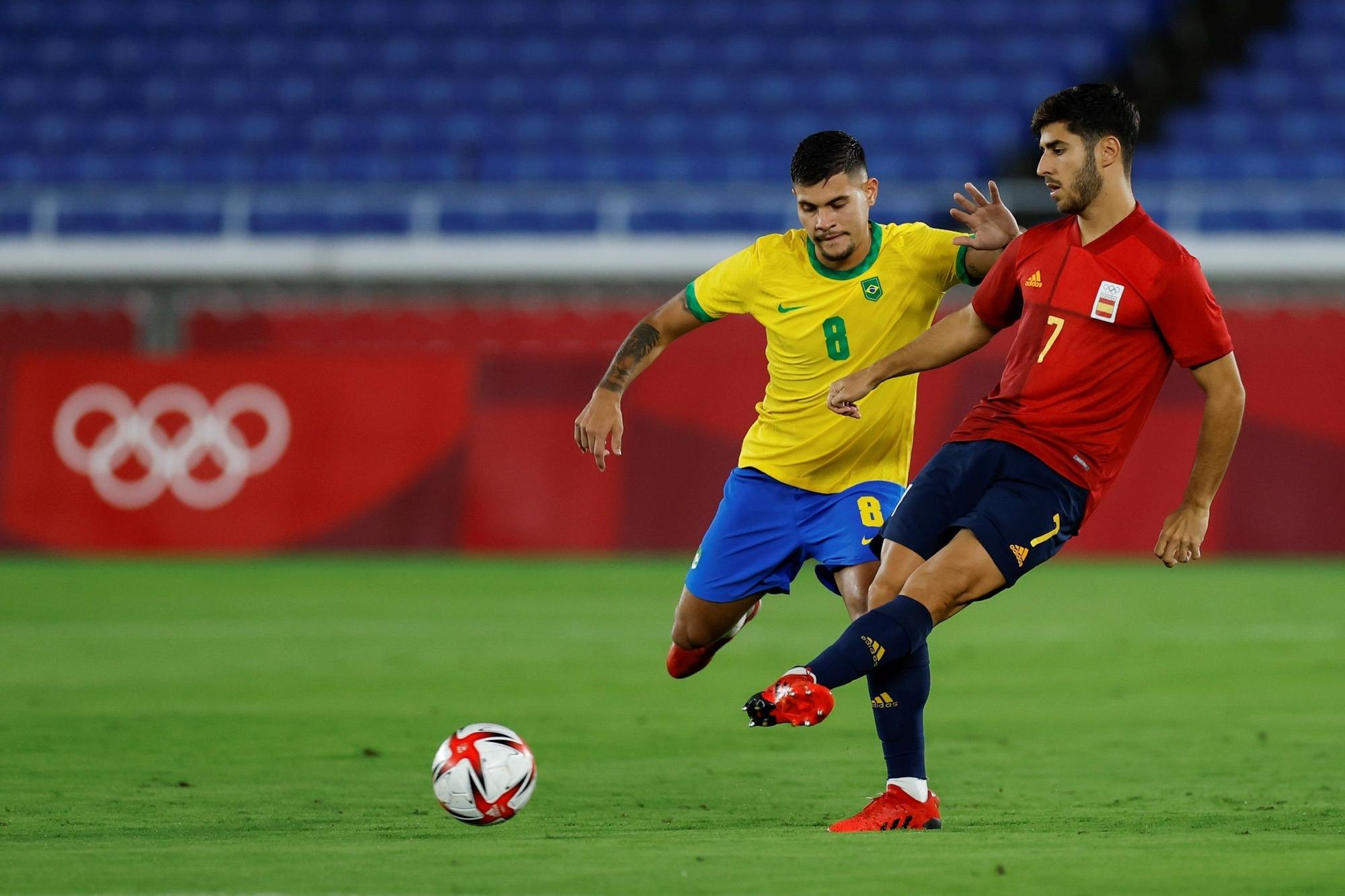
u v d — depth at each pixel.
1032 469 17.62
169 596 48.75
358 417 61.94
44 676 32.59
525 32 88.56
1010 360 18.20
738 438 61.19
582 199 78.19
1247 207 76.69
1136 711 28.09
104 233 80.25
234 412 62.09
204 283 71.38
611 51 87.50
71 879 14.12
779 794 20.55
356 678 32.41
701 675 33.28
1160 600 47.66
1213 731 25.86
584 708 28.75
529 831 17.55
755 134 83.00
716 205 78.44
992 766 22.59
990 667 34.12
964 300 66.56
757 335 64.56
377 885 13.84
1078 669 33.78
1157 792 20.38
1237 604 46.53
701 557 22.03
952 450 18.30
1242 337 65.31
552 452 61.47
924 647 17.88
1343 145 81.25
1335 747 24.17
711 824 18.17
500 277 70.50
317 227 79.56
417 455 61.69
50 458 62.38
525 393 61.75
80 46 88.50
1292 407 60.09
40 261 69.88
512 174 81.25
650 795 20.42
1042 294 17.78
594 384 61.50
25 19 89.38
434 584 52.09
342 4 89.81
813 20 88.38
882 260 20.52
